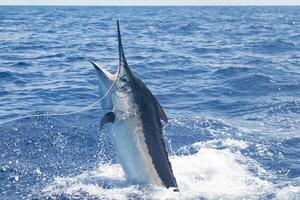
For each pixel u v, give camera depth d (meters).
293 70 29.72
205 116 18.39
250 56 38.66
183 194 10.79
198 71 29.98
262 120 17.81
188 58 37.00
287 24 94.69
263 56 38.56
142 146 11.15
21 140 14.92
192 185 11.34
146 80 26.91
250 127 16.81
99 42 52.22
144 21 103.75
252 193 10.88
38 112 18.64
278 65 32.22
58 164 13.08
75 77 27.92
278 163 13.20
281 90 23.36
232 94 22.75
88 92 23.30
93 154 13.98
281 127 16.84
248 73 28.00
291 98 21.34
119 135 11.27
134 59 35.84
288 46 47.03
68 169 12.72
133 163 11.27
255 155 13.84
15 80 26.86
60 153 13.96
